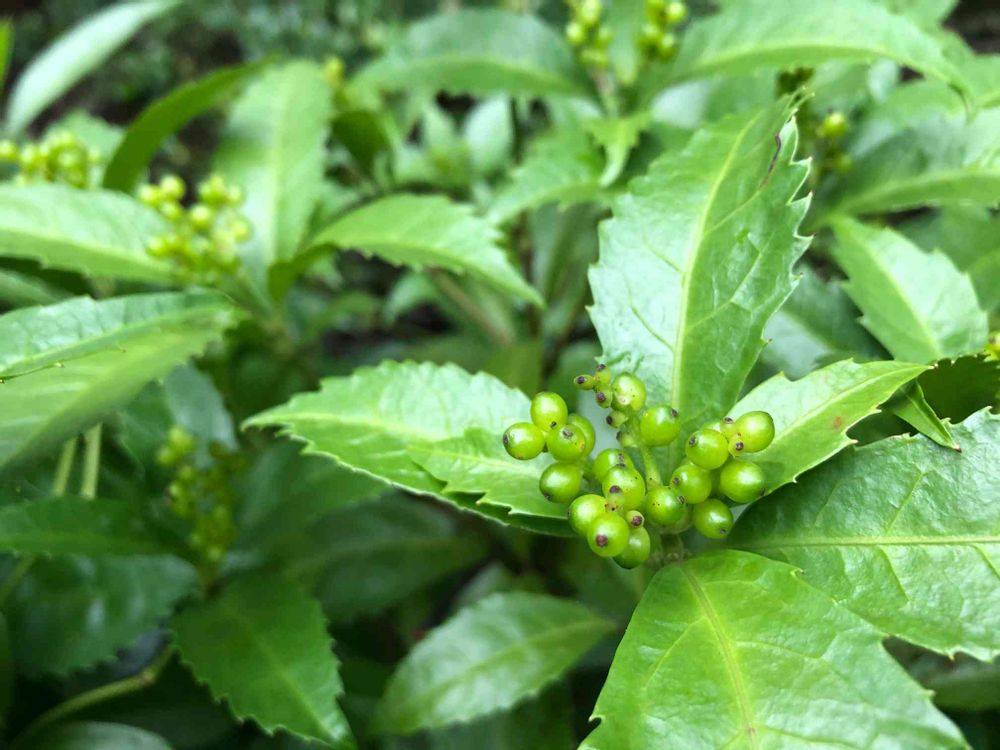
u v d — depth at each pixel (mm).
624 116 186
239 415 218
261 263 194
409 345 283
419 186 256
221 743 179
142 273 170
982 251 167
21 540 141
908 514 103
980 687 138
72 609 168
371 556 203
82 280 190
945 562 99
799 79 166
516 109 214
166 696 173
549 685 172
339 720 134
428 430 122
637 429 107
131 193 200
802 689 88
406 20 370
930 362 131
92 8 424
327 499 178
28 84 245
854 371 107
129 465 198
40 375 121
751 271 115
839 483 107
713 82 191
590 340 278
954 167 156
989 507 100
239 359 226
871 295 140
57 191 171
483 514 110
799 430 106
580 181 170
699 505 103
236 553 180
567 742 165
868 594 100
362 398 125
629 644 95
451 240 162
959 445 103
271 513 180
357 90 232
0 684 154
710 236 120
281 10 386
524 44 194
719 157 128
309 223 219
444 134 271
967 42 312
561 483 101
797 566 105
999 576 96
